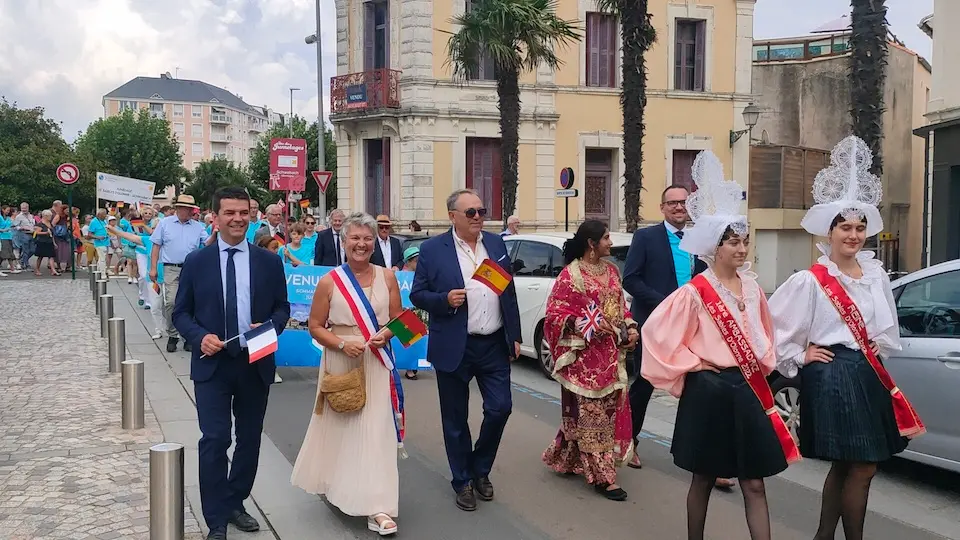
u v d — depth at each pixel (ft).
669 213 19.31
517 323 17.21
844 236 13.51
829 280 13.56
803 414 13.78
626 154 49.49
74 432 22.07
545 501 17.87
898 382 18.58
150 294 38.32
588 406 17.93
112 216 72.13
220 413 14.89
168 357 33.60
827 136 95.66
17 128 151.84
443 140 75.00
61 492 17.33
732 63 82.74
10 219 82.07
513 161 58.44
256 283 15.16
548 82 76.84
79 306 51.70
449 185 75.36
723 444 12.92
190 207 34.50
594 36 78.89
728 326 12.95
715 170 13.56
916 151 102.47
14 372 30.30
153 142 197.26
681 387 13.50
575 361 18.02
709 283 13.24
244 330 15.02
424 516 16.92
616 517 16.93
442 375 17.25
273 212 45.32
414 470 20.11
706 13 81.25
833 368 13.37
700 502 13.58
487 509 17.35
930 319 18.66
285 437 22.77
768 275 82.79
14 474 18.48
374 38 78.89
